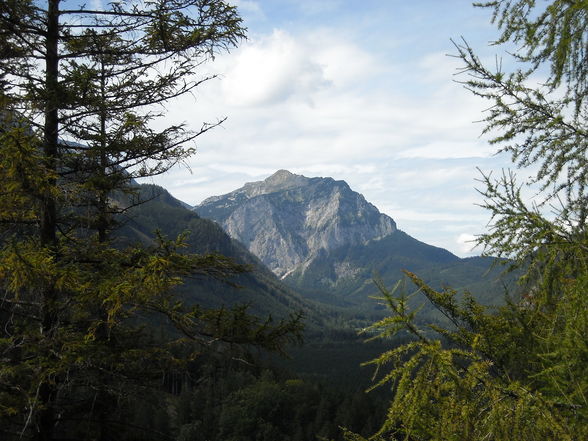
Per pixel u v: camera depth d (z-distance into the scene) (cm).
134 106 724
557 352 299
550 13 334
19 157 511
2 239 595
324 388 7819
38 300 602
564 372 293
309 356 17600
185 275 631
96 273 591
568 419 276
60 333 589
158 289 566
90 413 654
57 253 629
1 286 528
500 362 342
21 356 579
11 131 514
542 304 328
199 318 651
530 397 281
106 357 575
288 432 5912
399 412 283
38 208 615
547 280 320
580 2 307
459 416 278
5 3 623
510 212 338
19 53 689
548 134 350
